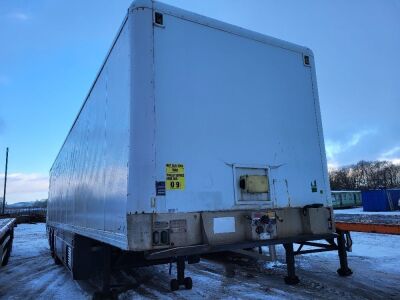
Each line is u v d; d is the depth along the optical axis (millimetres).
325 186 4766
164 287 6180
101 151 4641
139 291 5902
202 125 3797
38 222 38219
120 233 3463
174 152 3539
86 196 5449
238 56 4281
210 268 7969
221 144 3898
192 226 3504
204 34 4031
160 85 3586
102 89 4863
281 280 6305
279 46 4750
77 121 6992
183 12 3912
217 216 3682
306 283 5938
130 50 3570
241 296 5406
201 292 5754
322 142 4891
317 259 8164
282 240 4102
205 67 3957
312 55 5090
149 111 3459
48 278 7609
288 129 4562
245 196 3963
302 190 4512
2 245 8477
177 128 3607
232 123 4039
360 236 12500
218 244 3607
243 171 4027
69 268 6223
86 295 5926
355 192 47406
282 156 4418
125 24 3852
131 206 3256
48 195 13312
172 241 3344
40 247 14461
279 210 4215
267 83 4492
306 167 4625
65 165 8375
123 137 3617
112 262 4711
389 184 104000
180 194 3482
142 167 3328
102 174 4465
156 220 3297
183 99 3711
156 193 3344
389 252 8766
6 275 8180
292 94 4727
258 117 4305
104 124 4590
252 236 3859
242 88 4227
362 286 5625
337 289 5477
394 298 4961
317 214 4527
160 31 3699
